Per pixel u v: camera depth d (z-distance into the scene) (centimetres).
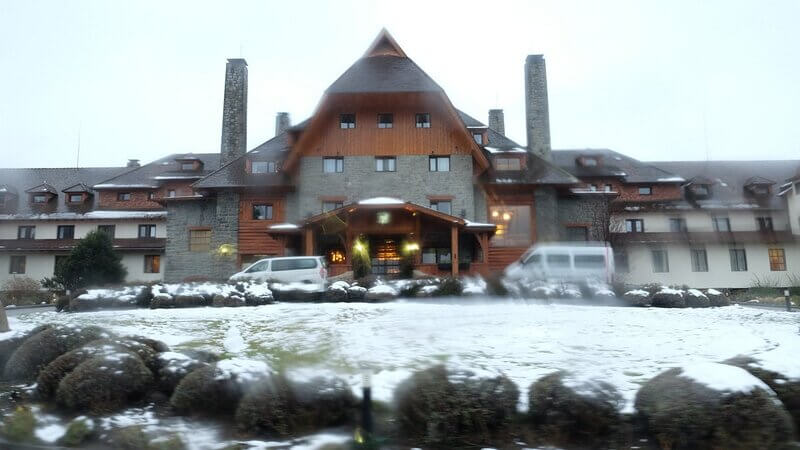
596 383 480
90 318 1388
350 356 755
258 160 3020
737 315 1422
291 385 504
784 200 3578
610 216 3094
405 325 1133
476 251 2855
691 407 432
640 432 461
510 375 619
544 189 2920
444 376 491
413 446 461
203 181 2995
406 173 2889
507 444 463
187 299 1722
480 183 2891
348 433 485
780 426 423
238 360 561
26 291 3058
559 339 942
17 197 4231
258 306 1698
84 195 4144
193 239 3039
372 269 2834
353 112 2939
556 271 2003
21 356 674
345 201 2859
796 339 894
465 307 1582
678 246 3388
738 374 445
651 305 1706
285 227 2623
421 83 2873
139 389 572
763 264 3431
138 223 3956
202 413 528
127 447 460
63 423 520
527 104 3441
